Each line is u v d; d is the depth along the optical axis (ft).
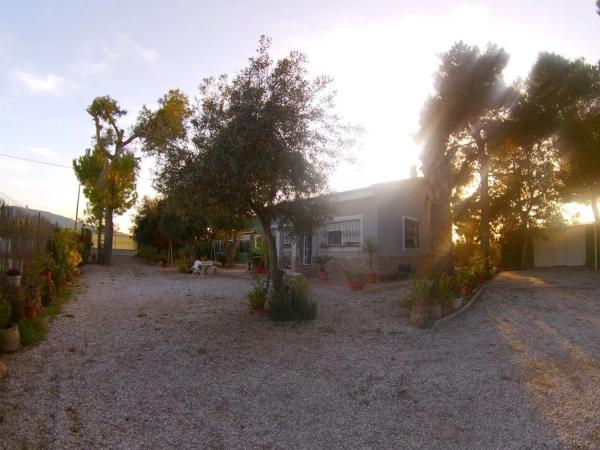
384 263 53.31
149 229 91.71
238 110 25.48
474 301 34.65
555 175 56.95
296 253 63.98
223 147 24.38
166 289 45.32
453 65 50.49
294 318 29.81
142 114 72.49
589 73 52.01
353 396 17.81
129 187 74.54
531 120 51.29
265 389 18.31
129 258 96.17
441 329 27.91
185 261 70.23
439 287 30.83
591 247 60.39
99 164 74.13
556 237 65.67
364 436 14.57
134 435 13.79
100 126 76.07
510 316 29.89
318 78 27.68
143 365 20.38
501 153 55.52
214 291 43.96
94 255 82.28
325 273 54.44
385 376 19.94
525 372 19.85
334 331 27.78
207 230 74.33
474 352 23.07
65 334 24.53
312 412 16.31
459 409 16.56
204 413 15.80
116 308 33.27
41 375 17.85
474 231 65.16
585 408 16.05
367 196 53.36
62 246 43.83
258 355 22.88
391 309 33.53
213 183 25.13
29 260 31.94
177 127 27.17
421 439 14.38
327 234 59.16
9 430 13.08
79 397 16.15
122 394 16.80
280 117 25.77
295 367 21.12
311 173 27.07
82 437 13.32
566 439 14.05
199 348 23.56
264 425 15.16
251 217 31.24
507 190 59.06
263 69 26.78
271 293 31.40
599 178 53.83
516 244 65.67
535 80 54.03
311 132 27.32
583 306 31.91
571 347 22.93
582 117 52.75
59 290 36.70
